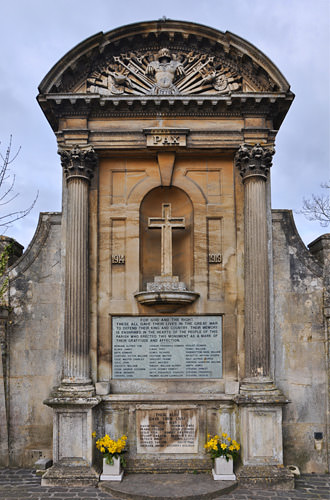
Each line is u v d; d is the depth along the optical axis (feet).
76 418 33.71
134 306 37.32
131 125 38.19
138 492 30.12
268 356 35.12
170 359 37.11
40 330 37.88
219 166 39.42
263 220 36.45
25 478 33.83
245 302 36.06
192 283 37.93
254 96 36.96
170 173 38.86
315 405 36.96
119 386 36.68
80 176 36.96
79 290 35.68
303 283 38.32
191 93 39.34
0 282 38.55
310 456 36.40
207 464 34.47
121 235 38.60
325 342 37.63
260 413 33.76
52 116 39.60
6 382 37.22
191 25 38.73
